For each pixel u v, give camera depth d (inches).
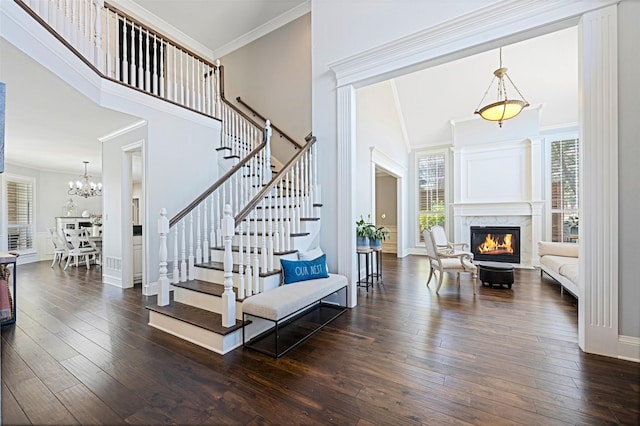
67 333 106.7
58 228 285.4
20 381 75.4
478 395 69.3
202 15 226.2
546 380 75.0
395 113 278.2
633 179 83.9
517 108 171.8
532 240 233.0
